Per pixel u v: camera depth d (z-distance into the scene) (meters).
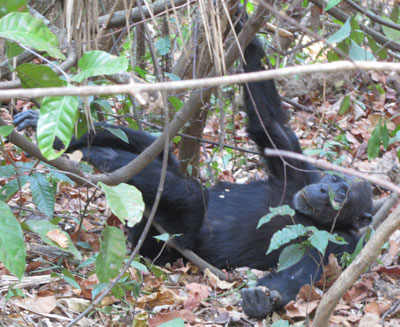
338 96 8.91
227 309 4.52
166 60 6.57
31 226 2.86
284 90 8.88
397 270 5.16
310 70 1.66
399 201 6.46
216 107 6.73
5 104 6.97
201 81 1.60
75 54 3.26
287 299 4.59
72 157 4.14
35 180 3.92
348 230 5.70
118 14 4.34
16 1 2.56
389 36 4.70
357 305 4.69
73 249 2.89
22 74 2.58
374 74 9.12
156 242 5.45
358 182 5.68
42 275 4.52
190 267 5.39
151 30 7.27
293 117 8.41
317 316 3.07
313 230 4.30
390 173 7.11
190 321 4.17
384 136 4.91
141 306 4.32
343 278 2.87
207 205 5.43
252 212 5.73
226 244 5.65
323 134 8.13
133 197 2.75
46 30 2.39
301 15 5.78
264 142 5.85
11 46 2.62
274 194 5.83
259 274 5.35
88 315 4.02
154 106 3.45
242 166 7.52
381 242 2.67
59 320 3.88
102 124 5.05
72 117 2.43
